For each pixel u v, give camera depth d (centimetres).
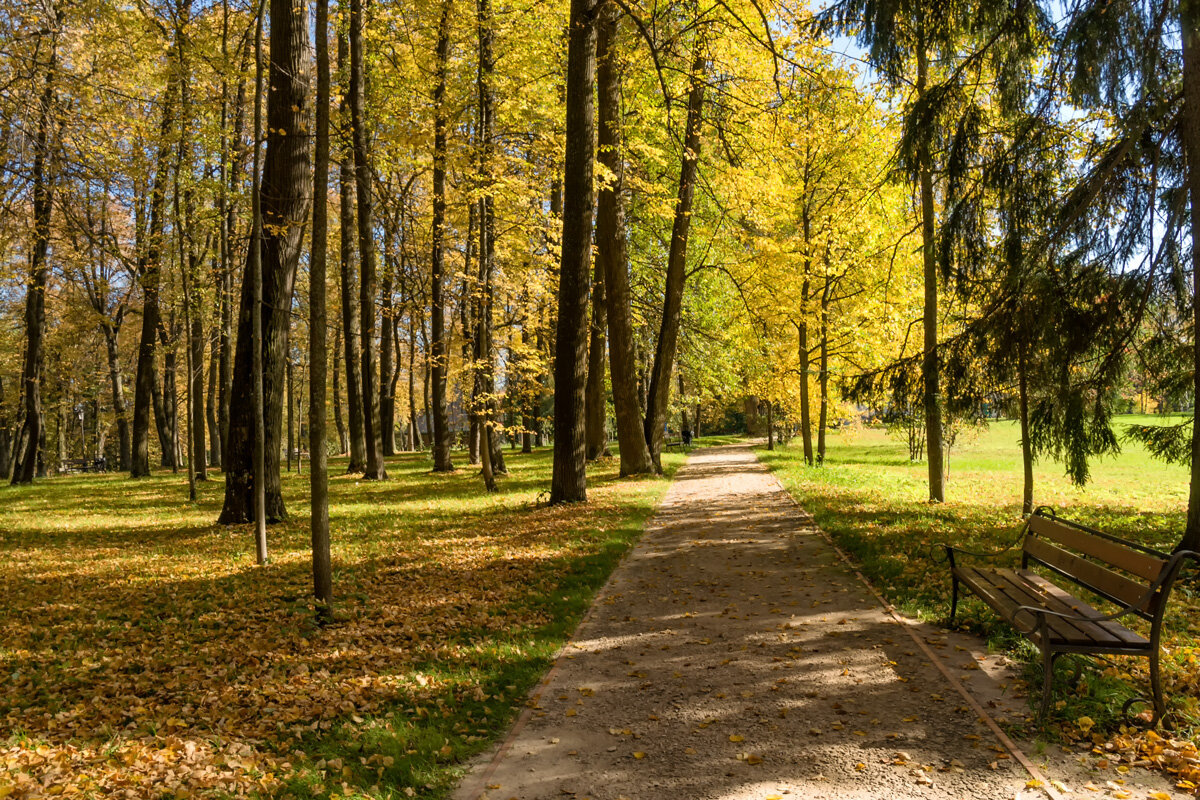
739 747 402
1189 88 702
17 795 342
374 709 467
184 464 4047
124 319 3703
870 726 417
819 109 1477
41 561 1032
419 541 1105
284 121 1260
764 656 552
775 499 1503
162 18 1227
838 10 883
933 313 1282
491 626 656
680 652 575
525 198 1659
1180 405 852
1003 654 520
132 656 600
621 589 802
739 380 3219
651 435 2286
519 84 1619
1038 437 878
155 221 1811
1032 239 875
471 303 1805
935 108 878
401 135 1334
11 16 1112
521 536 1112
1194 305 727
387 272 1802
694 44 1764
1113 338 834
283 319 1330
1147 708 410
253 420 1336
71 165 1095
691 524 1235
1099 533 494
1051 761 363
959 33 876
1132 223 831
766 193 1856
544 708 475
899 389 1028
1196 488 746
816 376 2420
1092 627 436
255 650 599
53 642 644
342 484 2177
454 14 1470
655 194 2042
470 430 2800
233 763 380
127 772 370
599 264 2455
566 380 1470
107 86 1161
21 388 3241
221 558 1016
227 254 1875
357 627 662
